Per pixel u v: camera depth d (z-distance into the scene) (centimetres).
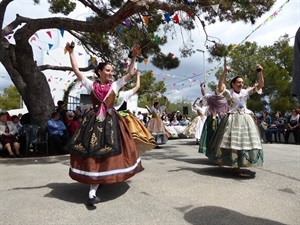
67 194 404
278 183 442
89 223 303
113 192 407
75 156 369
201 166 590
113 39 1084
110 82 397
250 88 501
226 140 484
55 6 1062
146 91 1706
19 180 497
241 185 431
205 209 336
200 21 791
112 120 377
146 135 478
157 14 919
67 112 989
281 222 299
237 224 295
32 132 818
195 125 1159
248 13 831
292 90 226
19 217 321
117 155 362
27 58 836
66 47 389
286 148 930
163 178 476
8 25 870
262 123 1248
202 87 645
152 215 321
